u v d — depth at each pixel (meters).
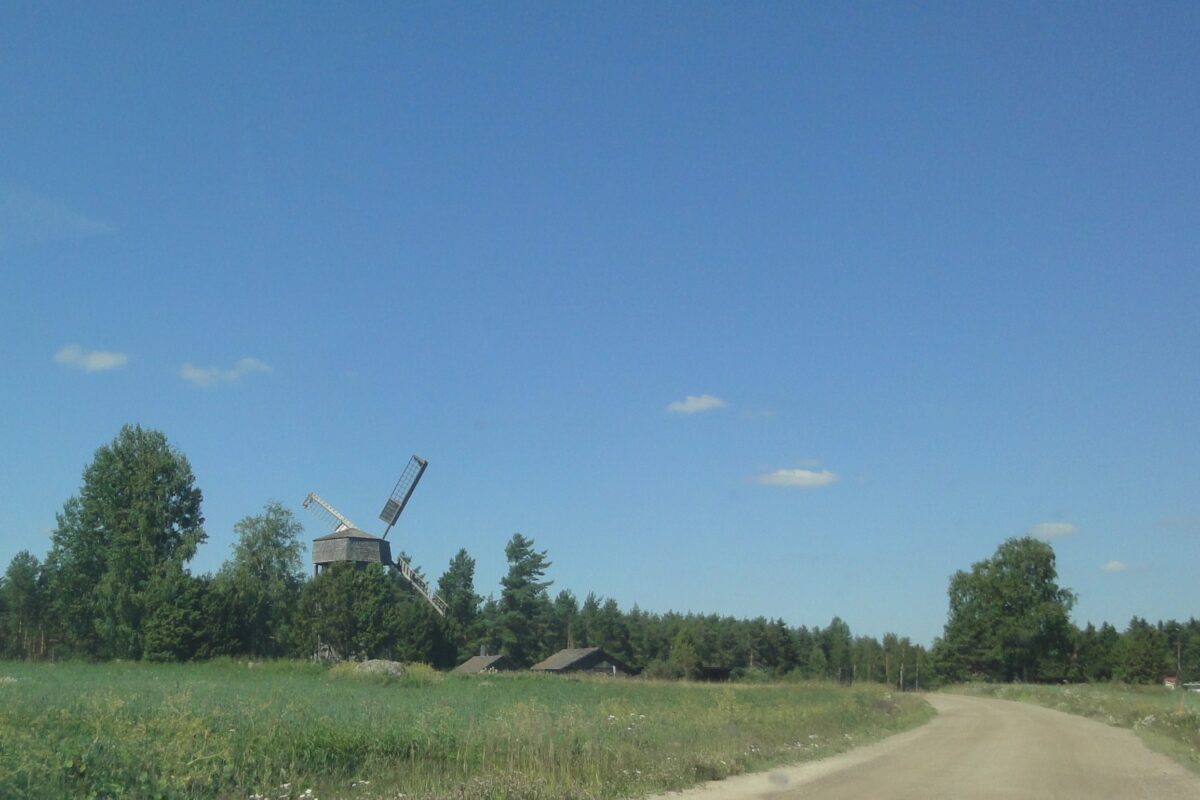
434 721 19.97
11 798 11.22
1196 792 18.81
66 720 14.99
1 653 86.94
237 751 14.91
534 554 113.38
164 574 71.50
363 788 14.84
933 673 123.94
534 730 19.31
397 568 89.38
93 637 73.50
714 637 127.81
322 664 58.56
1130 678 109.62
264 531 95.12
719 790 17.64
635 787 17.06
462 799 14.58
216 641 70.56
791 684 74.19
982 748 28.44
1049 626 105.00
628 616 134.38
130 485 73.44
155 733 14.51
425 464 95.31
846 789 18.06
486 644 109.88
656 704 37.03
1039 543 108.12
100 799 11.84
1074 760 24.89
